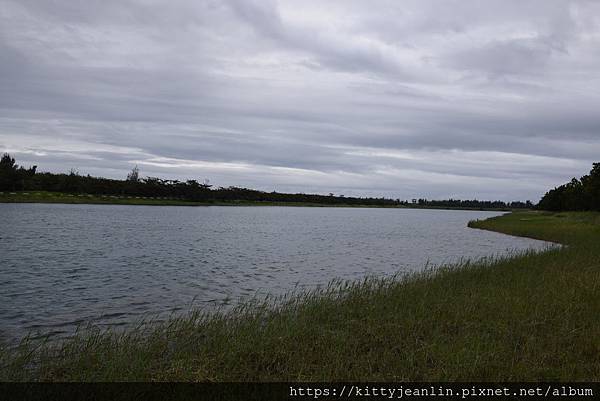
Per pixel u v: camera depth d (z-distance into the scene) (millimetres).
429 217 158000
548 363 8336
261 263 29406
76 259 29078
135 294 18656
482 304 12406
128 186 169000
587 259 20828
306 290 19625
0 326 13523
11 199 122438
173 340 9961
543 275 16609
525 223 76625
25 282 20938
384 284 16547
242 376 7754
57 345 10648
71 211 96062
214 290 19812
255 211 166250
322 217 127312
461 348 8711
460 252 38156
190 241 43938
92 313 15289
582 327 10133
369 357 8539
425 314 11531
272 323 10547
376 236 57344
